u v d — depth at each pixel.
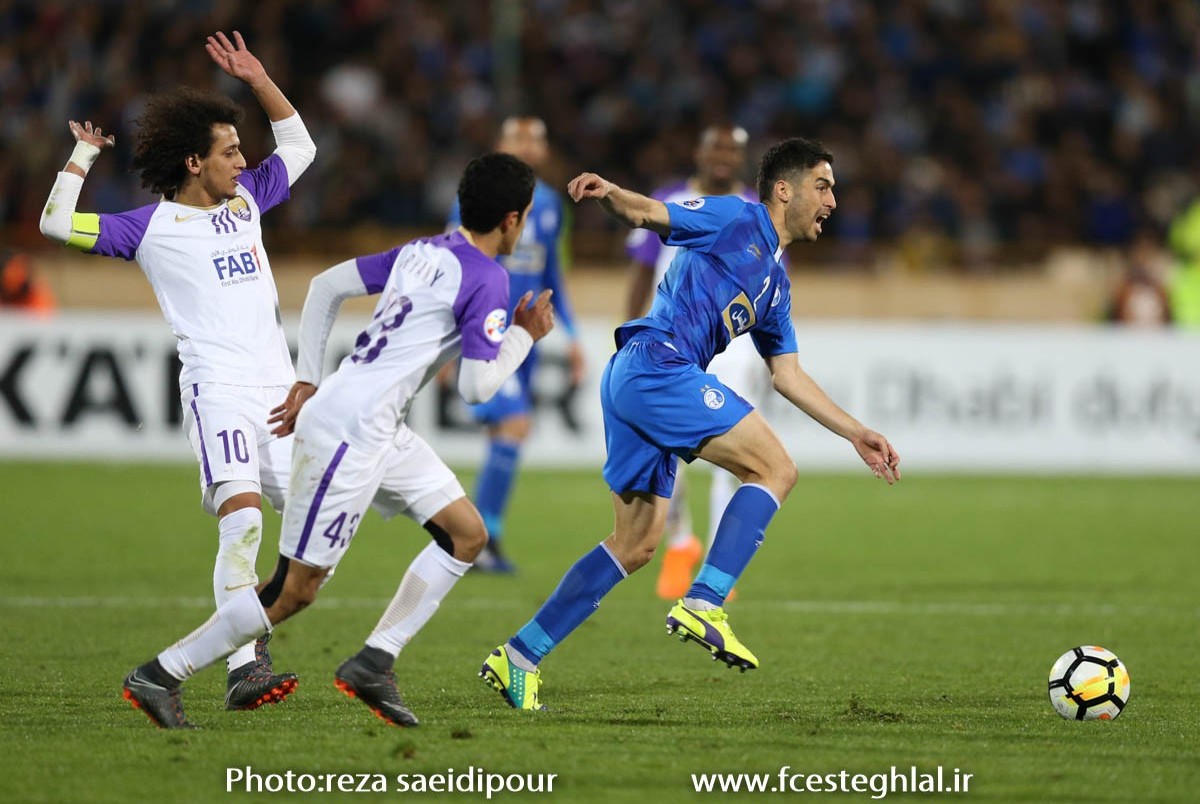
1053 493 56.44
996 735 19.06
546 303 18.91
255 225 21.86
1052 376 62.56
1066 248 71.88
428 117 76.25
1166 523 48.50
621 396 20.58
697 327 20.78
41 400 57.41
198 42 75.81
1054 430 62.62
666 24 82.25
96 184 68.94
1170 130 82.06
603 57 80.88
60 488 50.94
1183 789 16.28
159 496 49.84
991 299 70.00
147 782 15.95
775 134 78.31
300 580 18.42
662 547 44.53
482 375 18.14
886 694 22.31
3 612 29.38
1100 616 31.12
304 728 18.81
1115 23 86.31
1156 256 70.56
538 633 20.48
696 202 20.80
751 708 20.92
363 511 18.48
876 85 80.94
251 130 74.31
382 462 18.50
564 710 20.56
